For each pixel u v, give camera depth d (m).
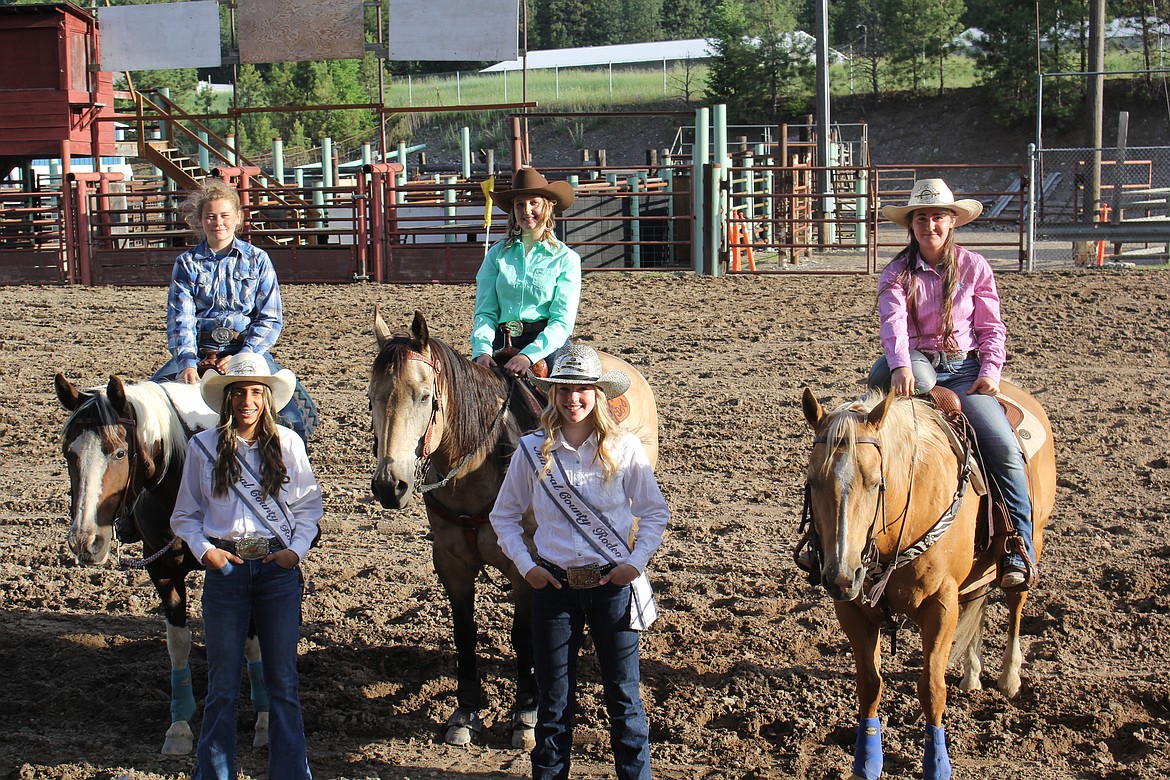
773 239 24.19
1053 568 6.84
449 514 4.97
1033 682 5.35
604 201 21.47
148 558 4.75
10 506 8.50
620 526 4.11
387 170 19.97
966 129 46.09
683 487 8.65
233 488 4.21
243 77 47.97
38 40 21.31
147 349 14.25
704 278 19.25
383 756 4.85
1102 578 6.68
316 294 18.55
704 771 4.69
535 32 89.88
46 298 18.69
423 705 5.38
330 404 11.31
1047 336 13.60
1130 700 5.20
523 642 4.96
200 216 5.46
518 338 5.59
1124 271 18.23
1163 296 15.89
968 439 4.65
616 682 4.08
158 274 20.48
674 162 28.95
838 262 22.25
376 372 4.57
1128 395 10.88
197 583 7.05
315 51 21.52
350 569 7.16
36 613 6.53
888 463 4.09
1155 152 41.19
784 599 6.54
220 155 23.67
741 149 26.45
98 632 6.23
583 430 4.12
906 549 4.27
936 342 4.89
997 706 5.20
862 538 3.92
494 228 22.14
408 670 5.79
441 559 5.09
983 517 4.66
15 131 21.50
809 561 4.33
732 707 5.25
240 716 5.25
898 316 4.79
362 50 21.38
